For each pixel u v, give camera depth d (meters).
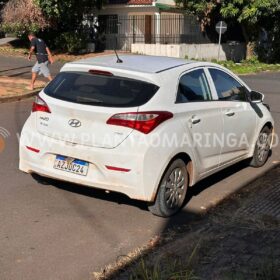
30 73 19.30
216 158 6.12
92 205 5.58
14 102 12.49
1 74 18.56
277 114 12.45
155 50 28.28
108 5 30.62
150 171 4.95
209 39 32.78
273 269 3.92
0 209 5.35
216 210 5.61
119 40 31.12
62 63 25.27
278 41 31.75
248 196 6.10
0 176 6.46
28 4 27.94
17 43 32.66
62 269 4.10
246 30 30.83
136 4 29.92
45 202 5.60
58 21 28.97
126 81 5.19
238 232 4.84
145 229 5.02
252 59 30.89
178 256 4.27
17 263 4.17
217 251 4.36
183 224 5.19
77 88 5.34
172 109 5.21
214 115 5.91
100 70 5.31
